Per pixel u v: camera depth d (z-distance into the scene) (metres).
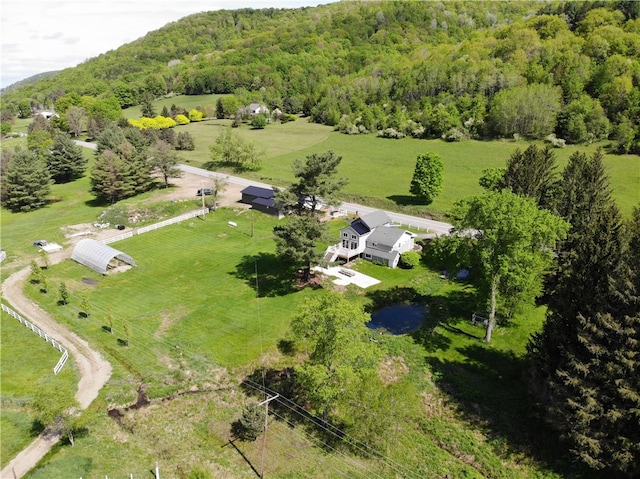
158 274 66.06
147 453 35.94
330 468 35.16
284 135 161.25
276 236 60.75
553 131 128.38
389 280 63.97
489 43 175.00
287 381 44.66
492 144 131.12
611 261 37.41
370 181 108.25
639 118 120.44
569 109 125.44
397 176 111.44
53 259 70.69
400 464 35.66
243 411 38.09
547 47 149.38
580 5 172.00
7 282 63.66
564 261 52.78
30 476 32.50
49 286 62.34
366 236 70.06
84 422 36.28
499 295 49.59
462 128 138.75
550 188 66.69
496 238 45.22
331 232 79.12
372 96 173.12
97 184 95.62
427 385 43.97
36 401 36.56
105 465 34.12
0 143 154.12
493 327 51.78
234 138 124.06
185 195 97.75
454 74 153.75
